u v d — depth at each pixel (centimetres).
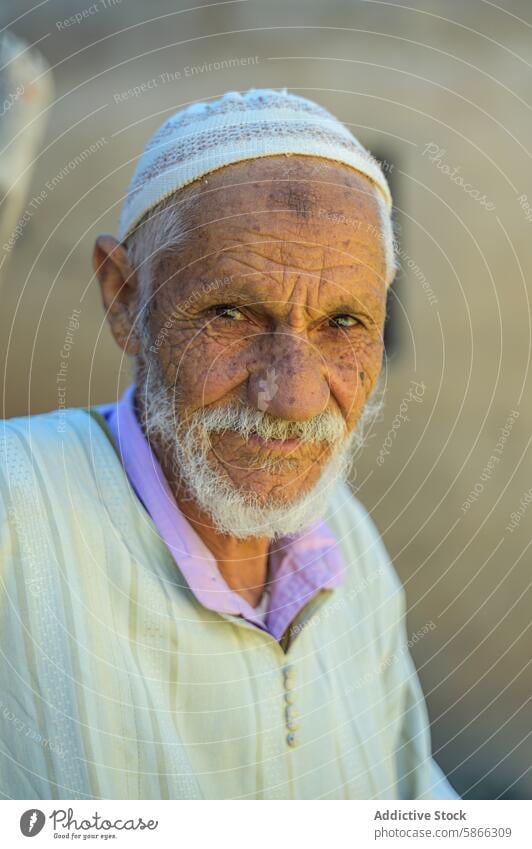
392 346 305
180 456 100
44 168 311
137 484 103
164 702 96
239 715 99
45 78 103
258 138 95
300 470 99
